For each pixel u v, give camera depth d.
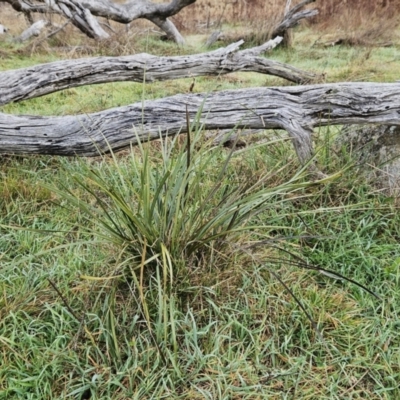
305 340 1.87
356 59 6.14
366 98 2.70
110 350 1.77
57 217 2.56
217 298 1.98
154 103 2.77
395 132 2.81
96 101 4.38
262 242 1.95
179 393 1.67
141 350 1.78
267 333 1.91
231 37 7.50
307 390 1.68
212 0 9.77
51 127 2.73
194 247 2.00
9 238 2.40
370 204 2.56
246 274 2.07
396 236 2.46
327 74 5.39
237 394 1.65
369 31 7.50
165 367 1.70
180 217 1.99
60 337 1.79
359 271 2.21
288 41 7.16
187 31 9.24
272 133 3.57
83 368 1.74
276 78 5.32
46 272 2.13
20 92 3.18
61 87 3.36
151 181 2.22
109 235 2.11
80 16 6.84
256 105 2.76
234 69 4.25
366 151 2.90
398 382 1.74
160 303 1.74
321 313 1.93
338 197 2.63
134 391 1.66
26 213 2.63
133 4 7.30
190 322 1.83
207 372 1.73
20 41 7.03
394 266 2.20
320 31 8.22
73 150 2.75
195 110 2.76
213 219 1.97
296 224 2.49
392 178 2.72
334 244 2.35
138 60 3.63
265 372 1.74
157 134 2.76
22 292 2.01
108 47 6.37
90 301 1.96
